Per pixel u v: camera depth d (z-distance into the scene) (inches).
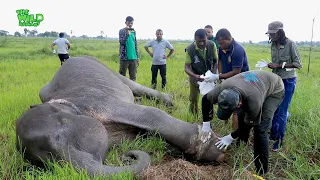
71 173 157.5
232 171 175.8
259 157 177.6
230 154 201.6
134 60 393.4
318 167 177.2
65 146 169.3
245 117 173.9
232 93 157.1
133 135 217.2
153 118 208.5
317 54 1185.4
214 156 193.0
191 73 253.6
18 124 183.2
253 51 1301.7
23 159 185.2
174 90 375.6
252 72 178.2
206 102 181.3
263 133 176.4
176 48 1406.3
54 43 597.9
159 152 203.3
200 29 243.4
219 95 159.5
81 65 272.2
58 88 261.9
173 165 169.3
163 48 387.9
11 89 371.9
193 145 196.5
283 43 211.6
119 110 214.4
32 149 173.5
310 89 323.3
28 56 837.8
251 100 163.8
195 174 166.1
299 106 258.7
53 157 168.7
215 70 262.7
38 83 413.7
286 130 233.0
